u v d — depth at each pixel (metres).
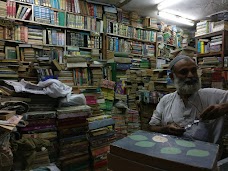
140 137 0.60
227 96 1.07
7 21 3.18
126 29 4.68
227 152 0.93
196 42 4.54
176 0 4.22
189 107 1.14
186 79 1.11
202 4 4.41
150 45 5.18
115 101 3.85
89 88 2.64
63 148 2.02
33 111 1.98
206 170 0.40
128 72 4.20
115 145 0.53
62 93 2.07
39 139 1.76
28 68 2.74
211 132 1.03
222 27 4.03
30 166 1.54
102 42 4.31
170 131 1.01
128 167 0.49
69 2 3.84
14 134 1.69
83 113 2.13
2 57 3.16
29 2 3.41
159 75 4.09
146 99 4.09
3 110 1.49
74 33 3.92
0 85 2.13
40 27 3.55
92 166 2.24
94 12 4.20
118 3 4.41
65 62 2.94
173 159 0.44
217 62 4.04
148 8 4.68
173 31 5.68
